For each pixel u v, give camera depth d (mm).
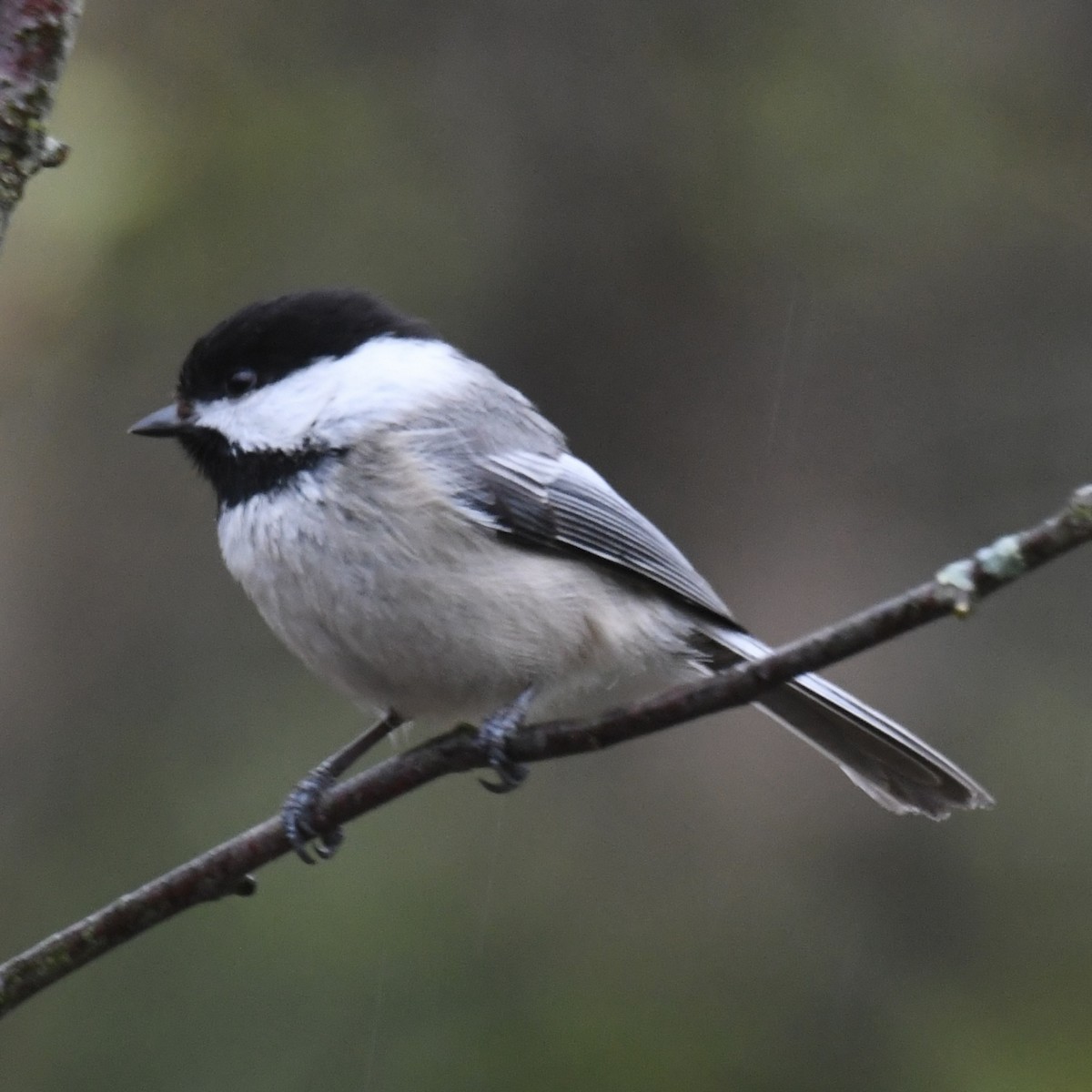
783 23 11328
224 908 9516
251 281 10477
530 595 6777
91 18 10766
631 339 11211
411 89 11227
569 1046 8930
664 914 9898
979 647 10930
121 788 10203
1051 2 11523
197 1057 8969
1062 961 9617
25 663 10633
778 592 10961
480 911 9680
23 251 9992
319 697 10453
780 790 10484
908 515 11188
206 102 10680
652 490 11109
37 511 10773
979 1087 8953
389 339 6855
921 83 11211
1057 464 11203
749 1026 9234
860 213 11109
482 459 6828
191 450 6840
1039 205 11305
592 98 11312
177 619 10828
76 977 9273
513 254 11086
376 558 6500
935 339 11367
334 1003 9133
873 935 9922
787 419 11227
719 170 11156
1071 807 10273
